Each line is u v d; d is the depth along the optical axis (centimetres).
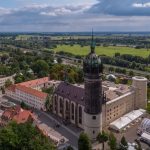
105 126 18838
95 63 15762
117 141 16662
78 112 18600
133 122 19900
